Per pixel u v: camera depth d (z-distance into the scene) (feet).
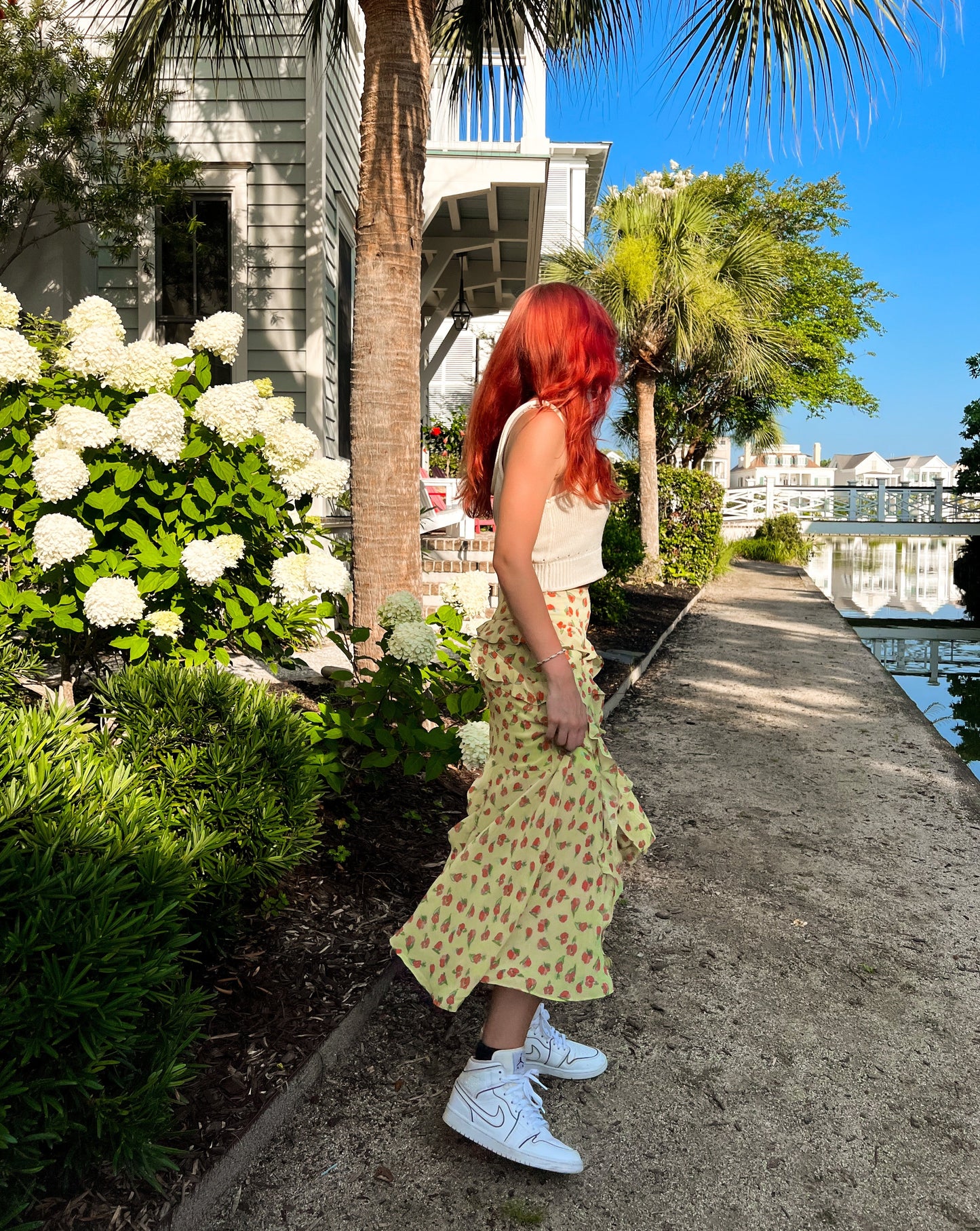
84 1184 5.17
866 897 10.34
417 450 12.43
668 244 38.75
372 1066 6.82
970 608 48.26
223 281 27.02
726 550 59.93
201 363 9.46
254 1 17.88
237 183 26.58
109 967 4.75
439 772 9.75
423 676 10.49
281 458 9.49
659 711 19.22
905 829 12.62
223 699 7.77
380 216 11.89
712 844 11.84
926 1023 7.79
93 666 10.44
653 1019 7.75
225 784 7.19
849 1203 5.70
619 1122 6.40
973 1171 6.03
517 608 5.43
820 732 17.93
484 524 40.98
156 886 5.47
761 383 45.09
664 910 9.86
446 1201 5.58
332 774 9.38
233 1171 5.58
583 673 5.79
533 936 5.69
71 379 9.45
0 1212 4.61
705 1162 6.03
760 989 8.29
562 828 5.75
